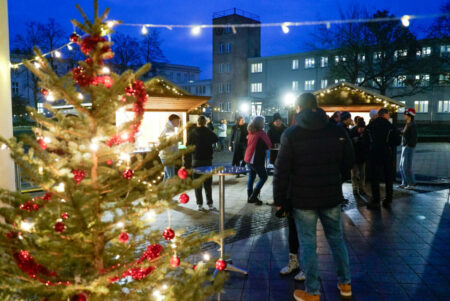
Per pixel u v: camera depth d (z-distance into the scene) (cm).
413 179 954
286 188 360
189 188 237
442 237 566
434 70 2945
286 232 598
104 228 228
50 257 220
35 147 220
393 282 413
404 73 3003
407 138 939
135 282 255
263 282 417
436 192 909
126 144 231
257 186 781
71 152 224
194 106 1172
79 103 216
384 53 3014
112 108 217
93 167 230
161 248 248
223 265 256
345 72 3034
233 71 4897
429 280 418
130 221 247
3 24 322
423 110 3959
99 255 238
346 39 2955
